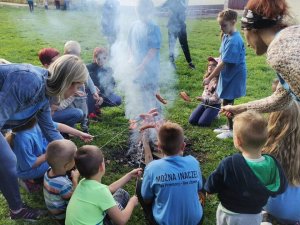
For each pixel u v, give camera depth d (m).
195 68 7.50
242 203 2.57
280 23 2.32
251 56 8.70
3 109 2.69
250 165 2.51
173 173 2.66
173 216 2.65
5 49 9.11
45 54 4.31
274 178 2.57
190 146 4.50
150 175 2.70
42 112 3.12
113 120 5.13
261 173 2.52
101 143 4.48
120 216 2.67
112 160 4.15
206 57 8.41
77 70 2.77
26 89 2.69
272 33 2.35
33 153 3.41
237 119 2.63
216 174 2.63
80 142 4.48
